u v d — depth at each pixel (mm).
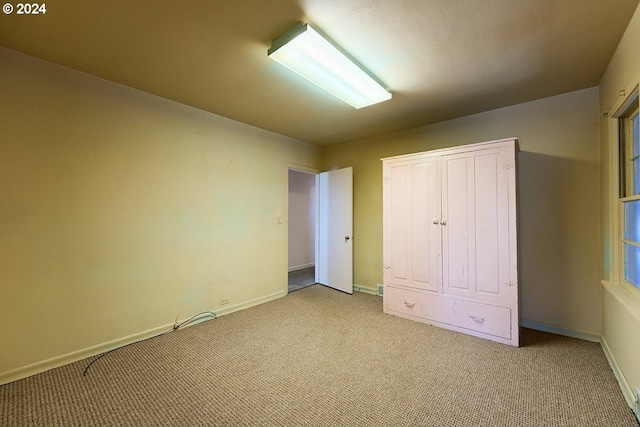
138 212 2570
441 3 1518
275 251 3910
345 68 2086
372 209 4152
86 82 2273
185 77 2348
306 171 4559
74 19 1628
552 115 2717
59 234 2133
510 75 2307
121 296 2455
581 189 2586
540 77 2344
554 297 2705
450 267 2787
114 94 2430
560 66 2174
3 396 1763
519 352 2318
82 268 2242
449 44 1886
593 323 2521
